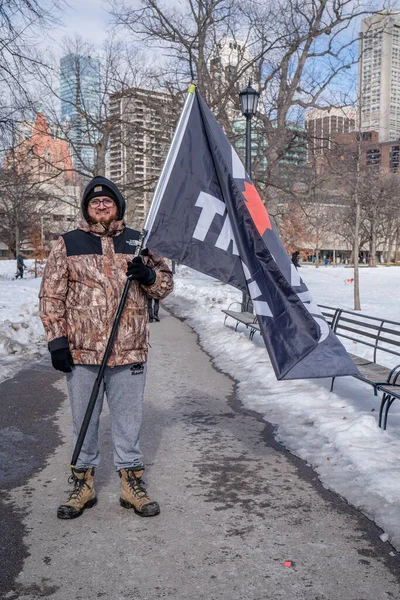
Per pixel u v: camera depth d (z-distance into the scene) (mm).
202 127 4133
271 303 4070
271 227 4188
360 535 3404
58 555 3158
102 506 3787
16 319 12250
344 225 65438
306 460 4695
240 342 10156
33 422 5801
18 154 14594
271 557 3146
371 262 69750
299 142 21031
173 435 5379
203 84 21094
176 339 11609
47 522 3562
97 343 3441
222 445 5086
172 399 6781
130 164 24219
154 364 8953
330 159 19078
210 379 7875
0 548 3238
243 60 22406
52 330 3369
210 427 5637
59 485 4180
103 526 3502
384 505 3721
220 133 4160
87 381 3518
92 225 3533
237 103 20797
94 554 3168
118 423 3637
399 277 37438
